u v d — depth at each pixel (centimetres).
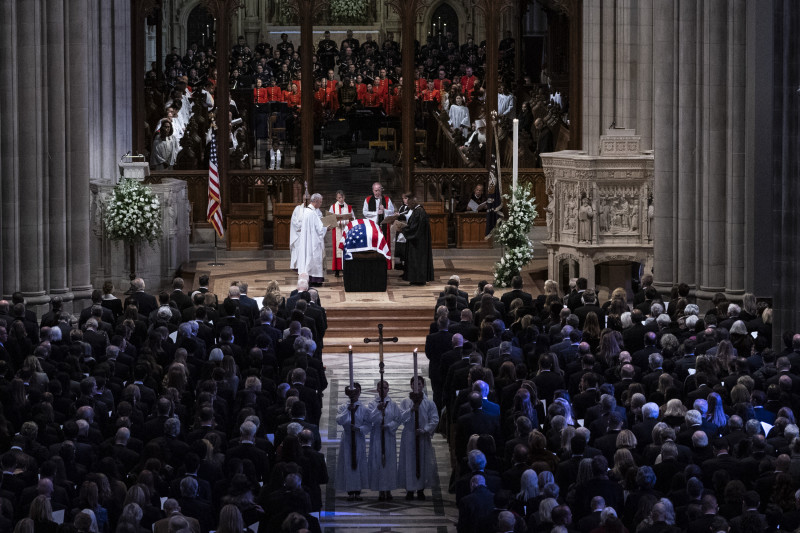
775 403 1964
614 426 1842
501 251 4184
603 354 2288
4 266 3098
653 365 2148
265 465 1817
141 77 4216
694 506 1506
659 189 3328
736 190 3228
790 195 2769
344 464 2208
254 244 4128
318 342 2717
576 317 2380
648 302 2762
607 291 3650
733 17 3192
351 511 2170
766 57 3203
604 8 3962
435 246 4175
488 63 4256
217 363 2230
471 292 3609
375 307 3362
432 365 2502
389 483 2206
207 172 4234
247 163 4459
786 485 1544
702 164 3269
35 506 1477
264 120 4984
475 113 4953
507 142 4431
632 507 1586
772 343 2762
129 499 1550
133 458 1809
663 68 3300
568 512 1452
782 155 2777
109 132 4025
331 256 4159
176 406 1998
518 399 1948
